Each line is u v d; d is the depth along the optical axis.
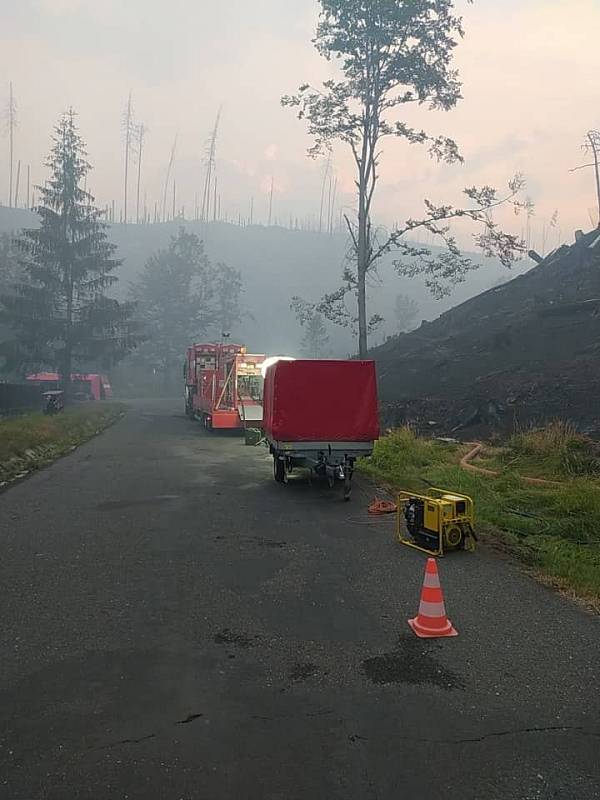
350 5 26.31
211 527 9.31
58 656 4.77
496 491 11.50
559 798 3.12
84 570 7.07
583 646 5.05
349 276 29.19
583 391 19.69
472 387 24.02
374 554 7.91
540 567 7.38
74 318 51.38
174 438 24.20
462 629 5.41
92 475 14.45
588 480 11.59
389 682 4.38
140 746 3.53
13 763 3.37
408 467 14.55
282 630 5.34
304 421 12.72
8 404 27.72
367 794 3.13
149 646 4.97
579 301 29.27
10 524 9.38
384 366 32.75
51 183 48.69
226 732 3.69
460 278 28.59
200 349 34.28
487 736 3.68
